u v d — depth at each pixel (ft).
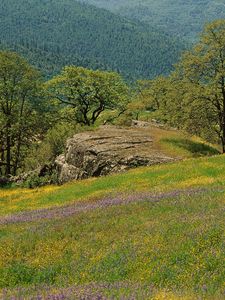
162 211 57.98
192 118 184.14
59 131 193.98
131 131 166.71
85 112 256.73
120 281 34.81
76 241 51.55
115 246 45.62
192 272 35.42
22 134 221.87
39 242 53.98
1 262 49.52
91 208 72.49
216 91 180.04
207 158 118.62
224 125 190.60
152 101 351.05
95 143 148.15
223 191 67.31
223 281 32.81
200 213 51.98
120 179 113.70
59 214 73.72
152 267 37.99
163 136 160.76
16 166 226.79
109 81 254.47
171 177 104.83
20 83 214.28
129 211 62.13
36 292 33.78
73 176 147.74
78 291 30.35
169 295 28.32
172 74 202.80
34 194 131.03
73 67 249.55
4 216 88.07
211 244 40.42
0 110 220.43
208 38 185.88
